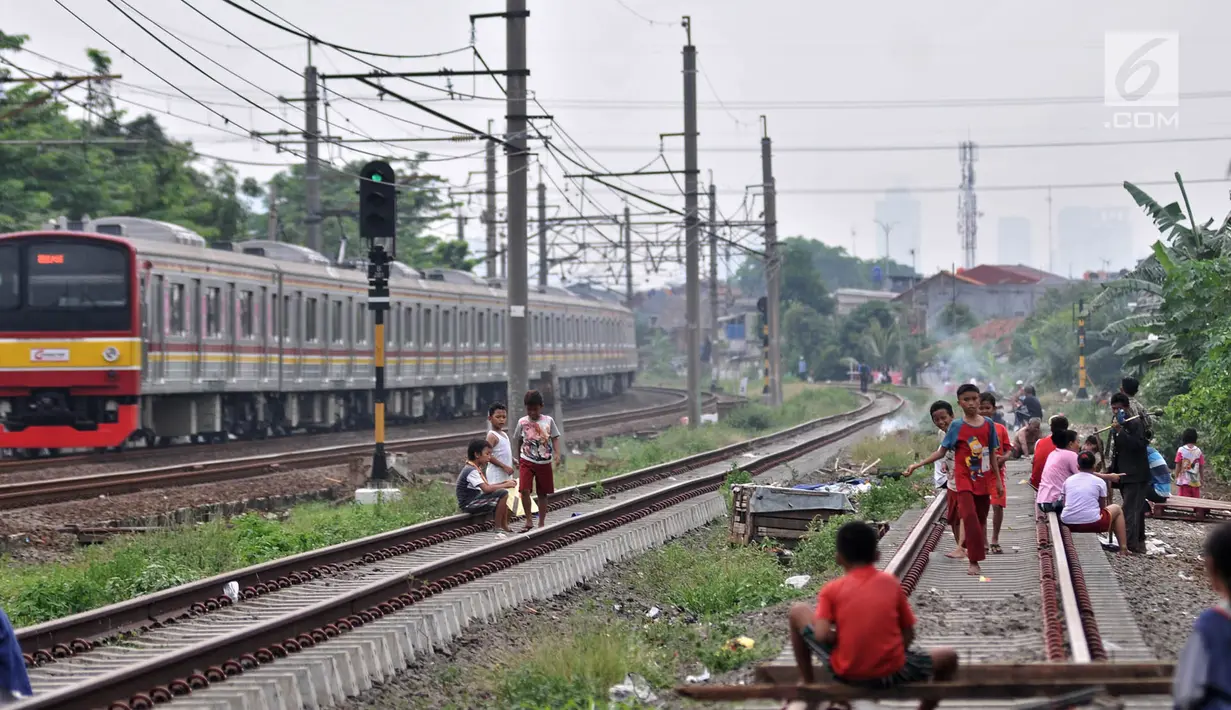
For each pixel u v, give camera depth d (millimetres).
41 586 24656
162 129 97000
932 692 12719
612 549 32219
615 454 63938
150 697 16547
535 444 32938
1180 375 54250
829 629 13164
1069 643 17953
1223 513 37156
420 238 132625
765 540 34750
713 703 17844
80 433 49844
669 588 29391
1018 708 12430
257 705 16984
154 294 51844
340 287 70938
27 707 14945
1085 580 24219
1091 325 110750
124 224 55500
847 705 13500
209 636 21312
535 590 26734
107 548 30406
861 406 110500
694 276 73562
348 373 71938
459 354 87250
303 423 70938
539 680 19531
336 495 45344
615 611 27328
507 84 46750
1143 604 23281
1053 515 30828
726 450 62812
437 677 20531
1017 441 54375
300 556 27484
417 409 84500
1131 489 30312
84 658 19828
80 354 49281
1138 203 62062
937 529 32031
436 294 83000
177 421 57531
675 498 42719
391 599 23219
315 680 18344
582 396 118312
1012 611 21719
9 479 42188
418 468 53188
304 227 127312
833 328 185875
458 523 34594
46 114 83562
